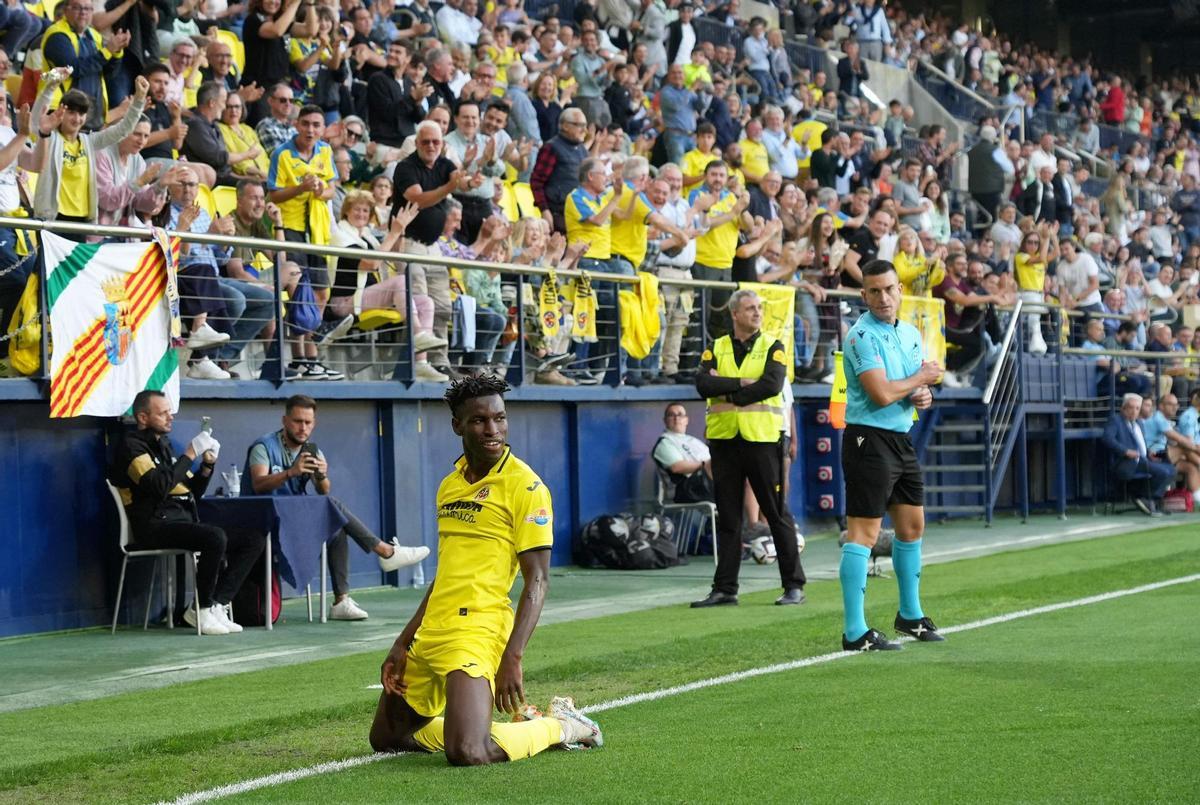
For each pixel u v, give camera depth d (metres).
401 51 24.83
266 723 10.40
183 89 21.41
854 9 47.53
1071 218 43.50
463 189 22.31
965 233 38.84
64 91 19.94
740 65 38.88
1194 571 19.41
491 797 8.06
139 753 9.51
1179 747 8.95
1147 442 32.62
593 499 23.06
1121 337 38.03
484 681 8.93
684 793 8.08
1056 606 16.06
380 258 19.28
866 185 36.03
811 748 9.19
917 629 13.78
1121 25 63.81
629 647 14.02
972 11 59.75
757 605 17.39
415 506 20.53
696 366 25.11
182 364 17.92
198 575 15.91
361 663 13.64
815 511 27.14
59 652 14.80
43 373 15.96
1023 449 30.05
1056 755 8.81
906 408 13.49
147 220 18.19
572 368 22.95
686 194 27.83
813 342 26.53
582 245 22.81
